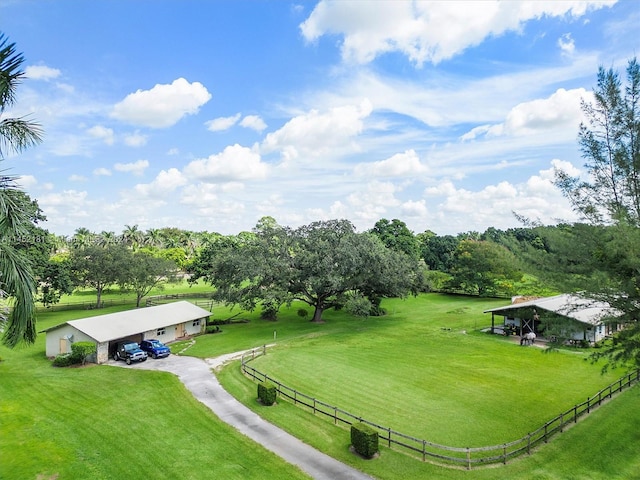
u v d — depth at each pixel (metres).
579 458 17.12
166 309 42.72
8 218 10.98
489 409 22.38
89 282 64.38
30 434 19.22
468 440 18.81
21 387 26.17
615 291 16.25
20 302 11.39
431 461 16.97
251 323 50.06
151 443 18.33
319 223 50.59
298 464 16.59
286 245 48.56
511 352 34.72
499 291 69.56
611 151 17.62
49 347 35.03
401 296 49.69
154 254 103.31
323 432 19.52
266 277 46.94
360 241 47.69
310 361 32.16
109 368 30.56
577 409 22.27
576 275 17.12
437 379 27.58
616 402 23.00
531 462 16.83
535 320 40.34
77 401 23.59
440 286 76.75
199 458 17.02
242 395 24.48
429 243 97.94
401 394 24.75
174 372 29.36
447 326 47.25
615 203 17.06
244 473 15.90
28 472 15.95
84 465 16.48
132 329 35.50
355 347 37.03
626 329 17.06
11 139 11.52
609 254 15.83
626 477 15.66
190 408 22.39
